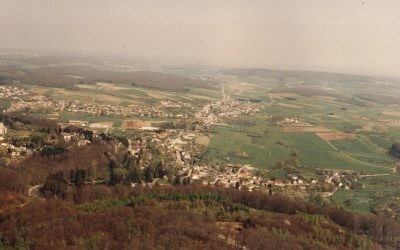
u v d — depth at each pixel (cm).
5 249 19450
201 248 19162
